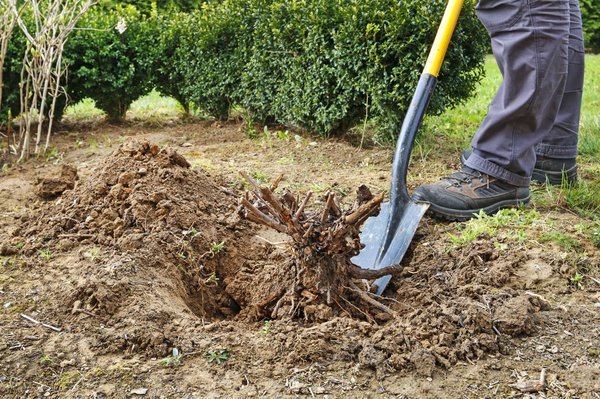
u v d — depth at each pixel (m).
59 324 2.70
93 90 7.33
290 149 5.89
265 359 2.49
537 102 3.66
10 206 4.29
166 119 7.95
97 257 3.21
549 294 2.96
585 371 2.41
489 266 3.21
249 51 6.77
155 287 2.98
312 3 5.96
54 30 5.66
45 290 2.96
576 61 4.34
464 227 3.73
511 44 3.61
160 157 3.96
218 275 3.44
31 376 2.38
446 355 2.50
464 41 5.60
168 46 7.52
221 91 7.05
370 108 5.69
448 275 3.21
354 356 2.49
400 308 3.01
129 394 2.29
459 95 5.91
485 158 3.89
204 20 7.06
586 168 5.14
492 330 2.64
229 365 2.45
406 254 3.54
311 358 2.48
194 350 2.53
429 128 6.16
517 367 2.45
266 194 2.82
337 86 5.75
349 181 4.74
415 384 2.35
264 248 3.59
